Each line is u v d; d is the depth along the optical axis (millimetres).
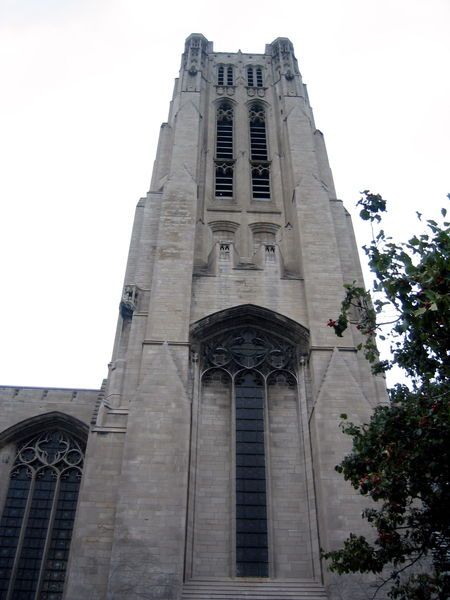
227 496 27172
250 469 28141
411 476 16547
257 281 34094
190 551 24938
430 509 17078
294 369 31406
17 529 31672
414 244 16719
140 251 36969
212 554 25500
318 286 33406
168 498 24781
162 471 25516
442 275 15203
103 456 26547
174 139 42812
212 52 57250
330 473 25859
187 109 46156
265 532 26328
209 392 30391
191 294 32812
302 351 31625
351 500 25078
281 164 44812
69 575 23297
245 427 29484
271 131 48094
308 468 27719
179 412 27344
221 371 31172
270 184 44250
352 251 38594
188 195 38062
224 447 28703
